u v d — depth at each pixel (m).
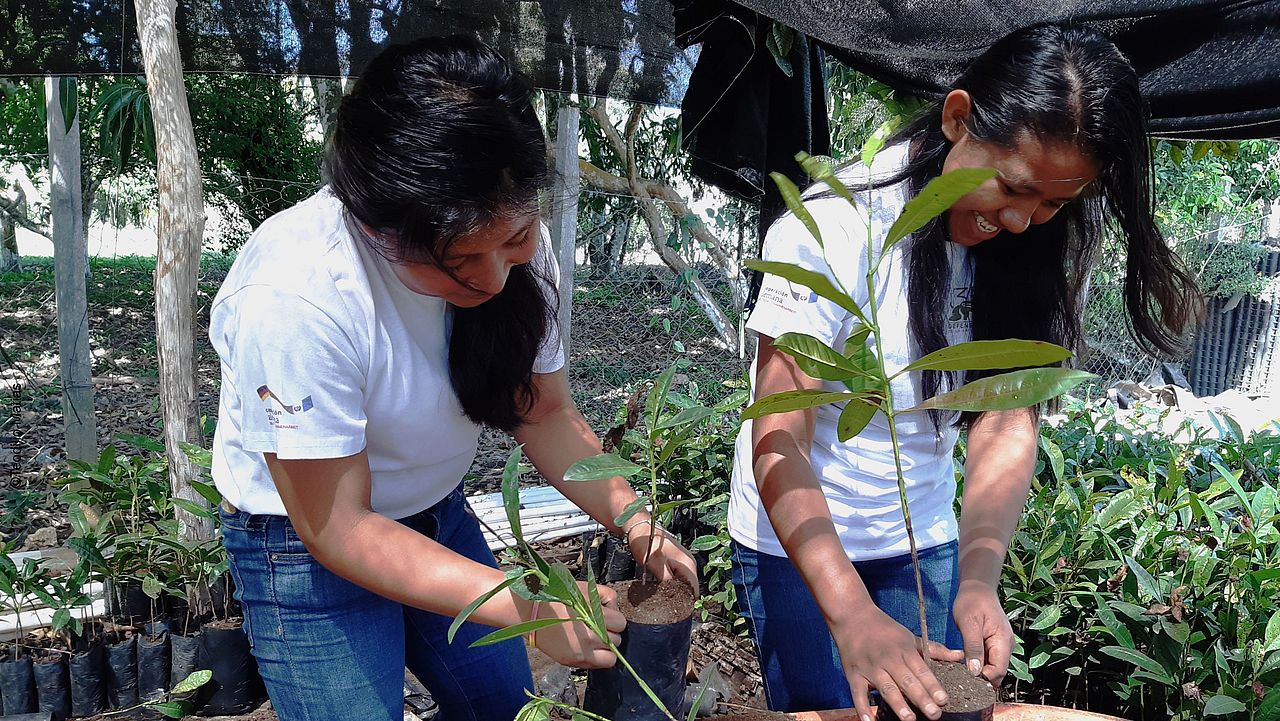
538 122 1.02
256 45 2.63
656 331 5.81
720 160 2.97
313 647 1.28
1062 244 1.40
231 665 2.58
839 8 2.30
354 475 1.12
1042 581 2.45
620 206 5.16
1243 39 2.15
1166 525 2.48
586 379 5.45
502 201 0.96
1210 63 2.20
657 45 2.89
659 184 5.01
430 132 0.92
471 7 2.69
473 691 1.46
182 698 2.58
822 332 1.31
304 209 1.13
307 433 1.06
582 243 5.22
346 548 1.11
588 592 1.01
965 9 2.28
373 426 1.21
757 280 2.89
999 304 1.42
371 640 1.30
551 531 3.57
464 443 1.37
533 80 2.80
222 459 1.28
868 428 1.48
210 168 6.21
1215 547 2.59
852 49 2.45
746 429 1.61
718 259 4.96
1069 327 1.47
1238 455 3.49
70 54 2.45
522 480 4.21
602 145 5.25
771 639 1.59
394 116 0.93
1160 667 1.97
